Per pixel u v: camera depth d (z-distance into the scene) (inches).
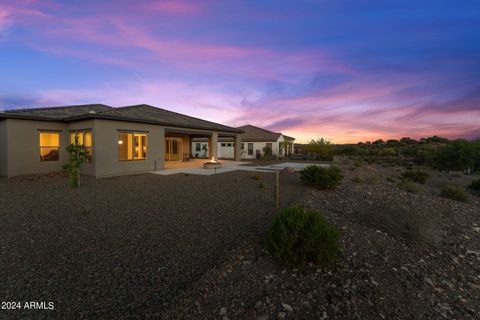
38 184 364.5
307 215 136.6
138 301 96.7
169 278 113.0
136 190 323.0
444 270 140.7
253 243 150.1
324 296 105.8
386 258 143.6
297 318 92.9
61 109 588.1
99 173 438.6
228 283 110.5
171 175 477.1
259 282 112.7
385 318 95.0
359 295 107.4
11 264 124.3
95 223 189.6
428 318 97.6
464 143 693.3
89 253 137.8
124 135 487.8
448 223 233.3
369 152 1299.2
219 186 355.9
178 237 161.6
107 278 112.7
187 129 626.8
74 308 92.3
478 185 453.4
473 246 184.4
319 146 1048.2
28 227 179.3
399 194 348.5
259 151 1128.8
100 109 647.1
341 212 229.6
